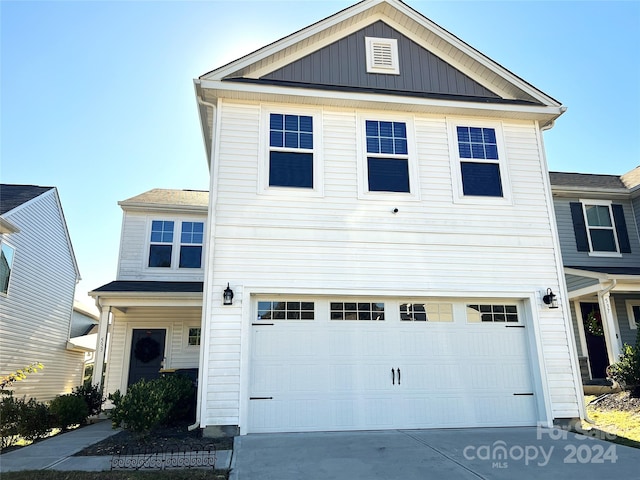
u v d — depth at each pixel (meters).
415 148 8.44
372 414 7.17
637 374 8.73
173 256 13.13
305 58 8.73
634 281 10.86
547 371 7.62
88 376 22.34
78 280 17.64
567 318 7.94
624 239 13.81
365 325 7.52
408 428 7.18
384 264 7.73
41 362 14.41
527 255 8.19
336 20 8.78
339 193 7.93
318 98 8.12
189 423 7.98
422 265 7.83
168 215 13.42
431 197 8.20
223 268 7.24
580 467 5.09
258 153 7.87
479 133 8.78
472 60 9.17
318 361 7.25
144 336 12.32
